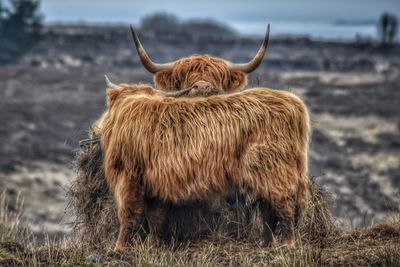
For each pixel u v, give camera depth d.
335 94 127.25
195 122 20.86
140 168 21.20
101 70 168.88
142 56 25.33
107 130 21.91
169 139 20.84
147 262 19.77
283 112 20.94
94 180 24.45
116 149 21.45
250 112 20.84
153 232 21.83
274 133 20.75
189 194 20.77
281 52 198.00
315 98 121.25
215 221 22.72
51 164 72.94
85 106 117.31
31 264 20.08
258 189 20.64
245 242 22.53
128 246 21.38
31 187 61.28
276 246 20.48
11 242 21.78
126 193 21.28
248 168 20.59
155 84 25.64
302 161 21.14
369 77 158.62
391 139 87.25
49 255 20.67
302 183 21.09
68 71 166.75
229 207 22.61
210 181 20.66
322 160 74.44
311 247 20.59
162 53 194.38
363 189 59.91
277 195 20.64
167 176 20.78
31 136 89.50
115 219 23.89
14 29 196.88
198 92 24.11
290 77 150.38
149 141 20.97
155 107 21.33
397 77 158.75
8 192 57.62
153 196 21.28
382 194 56.66
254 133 20.72
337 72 170.50
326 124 97.19
